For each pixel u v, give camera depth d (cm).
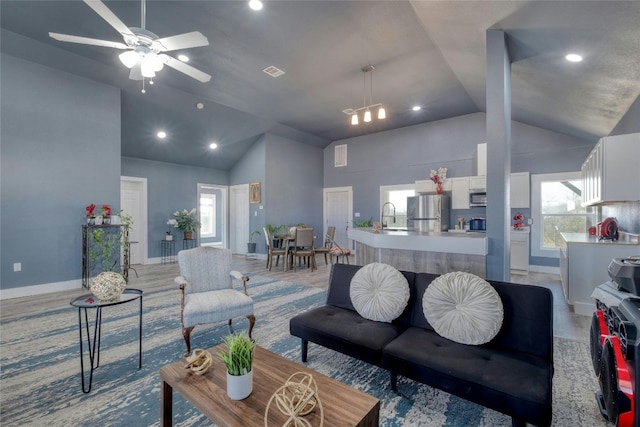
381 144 788
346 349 199
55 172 431
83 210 456
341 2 297
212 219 1012
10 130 396
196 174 805
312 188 877
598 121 394
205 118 629
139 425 161
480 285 191
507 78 276
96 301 207
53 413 170
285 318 324
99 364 225
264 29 342
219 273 296
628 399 131
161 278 525
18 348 249
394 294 221
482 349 176
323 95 539
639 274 161
